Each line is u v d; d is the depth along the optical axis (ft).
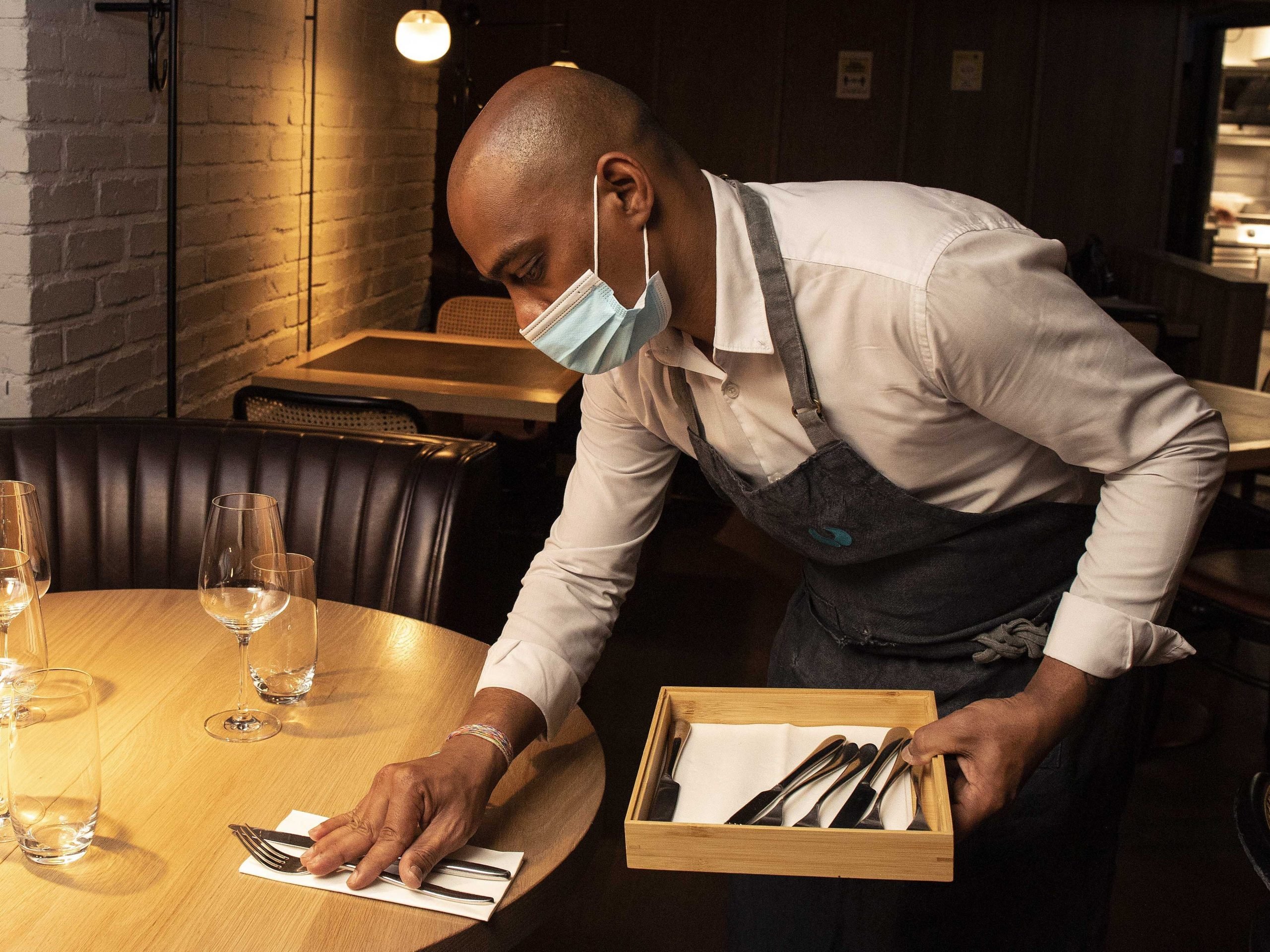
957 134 21.72
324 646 4.60
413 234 17.20
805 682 4.74
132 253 8.86
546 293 3.33
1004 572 4.10
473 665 4.47
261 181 11.35
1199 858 7.89
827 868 2.94
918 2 21.24
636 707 9.64
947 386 3.51
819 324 3.51
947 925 4.46
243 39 10.66
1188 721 9.85
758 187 3.67
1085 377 3.38
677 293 3.50
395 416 8.80
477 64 21.34
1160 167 21.85
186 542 6.81
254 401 9.00
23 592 3.76
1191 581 8.15
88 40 7.98
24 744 3.02
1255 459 8.73
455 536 6.61
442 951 2.87
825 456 3.77
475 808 3.30
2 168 7.41
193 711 3.99
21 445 6.72
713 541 14.32
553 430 13.66
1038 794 4.19
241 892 3.00
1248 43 22.16
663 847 2.98
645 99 21.66
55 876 3.03
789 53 21.44
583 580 4.25
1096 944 4.57
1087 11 21.26
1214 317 17.90
